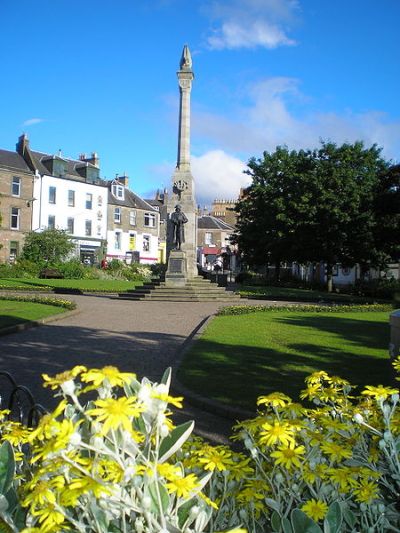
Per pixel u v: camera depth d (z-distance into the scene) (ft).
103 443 6.30
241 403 21.94
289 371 28.48
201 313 64.54
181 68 105.50
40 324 48.62
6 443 7.18
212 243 266.36
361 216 118.62
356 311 68.39
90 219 191.93
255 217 142.72
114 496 6.15
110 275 151.53
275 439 7.67
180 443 7.05
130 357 33.40
